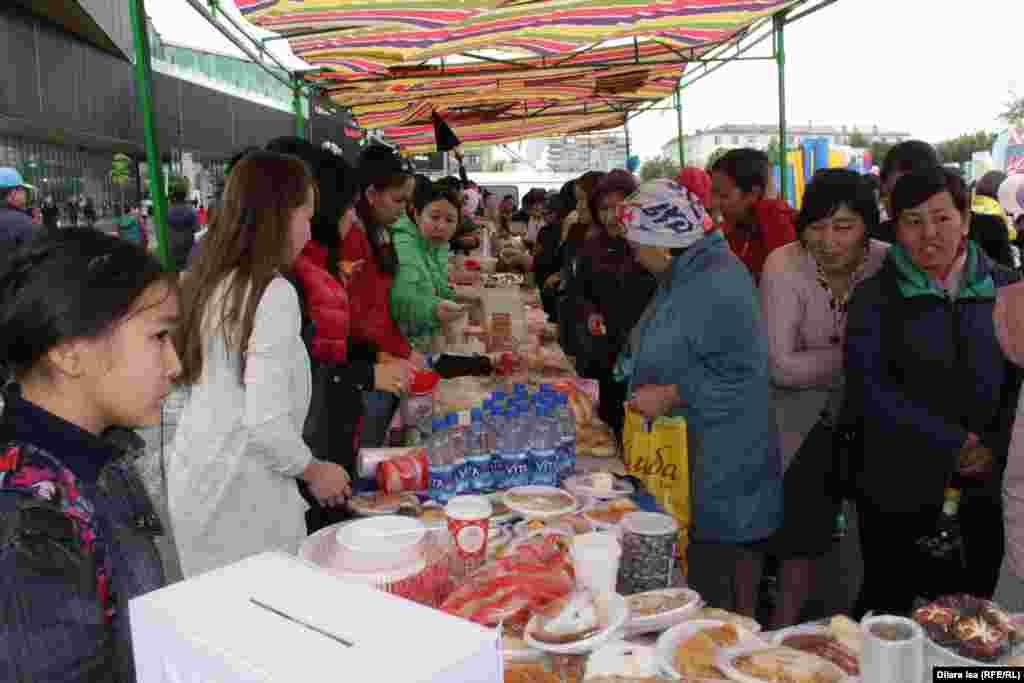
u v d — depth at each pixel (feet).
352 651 2.26
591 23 15.52
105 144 63.67
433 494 7.10
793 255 8.62
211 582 2.70
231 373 5.63
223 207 5.66
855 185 7.98
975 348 6.97
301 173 5.76
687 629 4.66
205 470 5.66
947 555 7.16
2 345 3.12
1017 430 5.51
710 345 7.70
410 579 4.93
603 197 12.85
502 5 12.32
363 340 9.44
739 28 18.97
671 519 5.92
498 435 7.47
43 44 49.06
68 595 2.93
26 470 3.02
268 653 2.25
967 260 7.13
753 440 7.83
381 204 9.96
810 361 8.32
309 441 7.10
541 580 4.87
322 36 13.97
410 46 15.47
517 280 21.52
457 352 12.71
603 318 12.97
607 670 4.24
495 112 35.35
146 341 3.29
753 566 8.44
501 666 2.39
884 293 7.28
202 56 73.05
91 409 3.28
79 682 3.00
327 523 7.14
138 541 3.46
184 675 2.40
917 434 6.94
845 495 7.94
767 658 4.27
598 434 8.92
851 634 4.68
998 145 51.42
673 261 8.04
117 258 3.23
